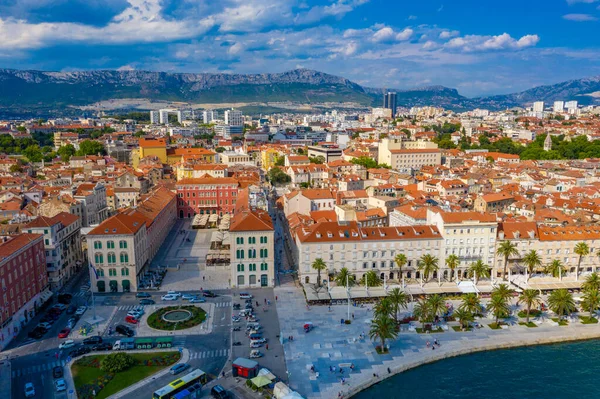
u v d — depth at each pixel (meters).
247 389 121.88
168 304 172.62
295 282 193.88
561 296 161.62
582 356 144.75
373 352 142.00
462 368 137.75
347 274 179.00
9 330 146.38
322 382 126.75
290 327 155.25
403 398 124.38
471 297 159.38
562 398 126.06
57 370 126.94
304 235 189.12
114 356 131.38
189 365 132.50
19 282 154.88
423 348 145.12
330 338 148.75
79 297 179.38
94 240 180.25
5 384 123.19
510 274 195.12
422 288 179.75
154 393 115.69
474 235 192.00
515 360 142.50
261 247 186.50
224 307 170.50
